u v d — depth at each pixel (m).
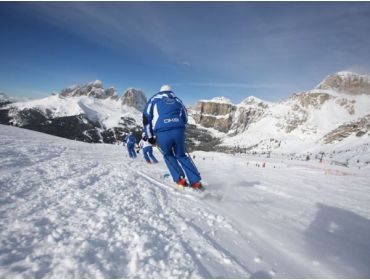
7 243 2.05
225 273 2.17
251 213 4.32
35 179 4.40
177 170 5.49
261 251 2.80
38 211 2.85
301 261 2.67
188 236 2.84
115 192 4.34
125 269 1.97
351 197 8.13
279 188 8.22
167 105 5.30
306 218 4.39
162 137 5.29
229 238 3.03
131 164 10.37
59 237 2.29
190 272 2.06
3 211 2.71
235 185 7.80
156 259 2.17
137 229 2.71
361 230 3.98
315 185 11.24
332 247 3.09
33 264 1.83
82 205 3.29
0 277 1.63
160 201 4.29
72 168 6.32
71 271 1.82
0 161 5.71
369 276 2.44
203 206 4.38
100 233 2.50
